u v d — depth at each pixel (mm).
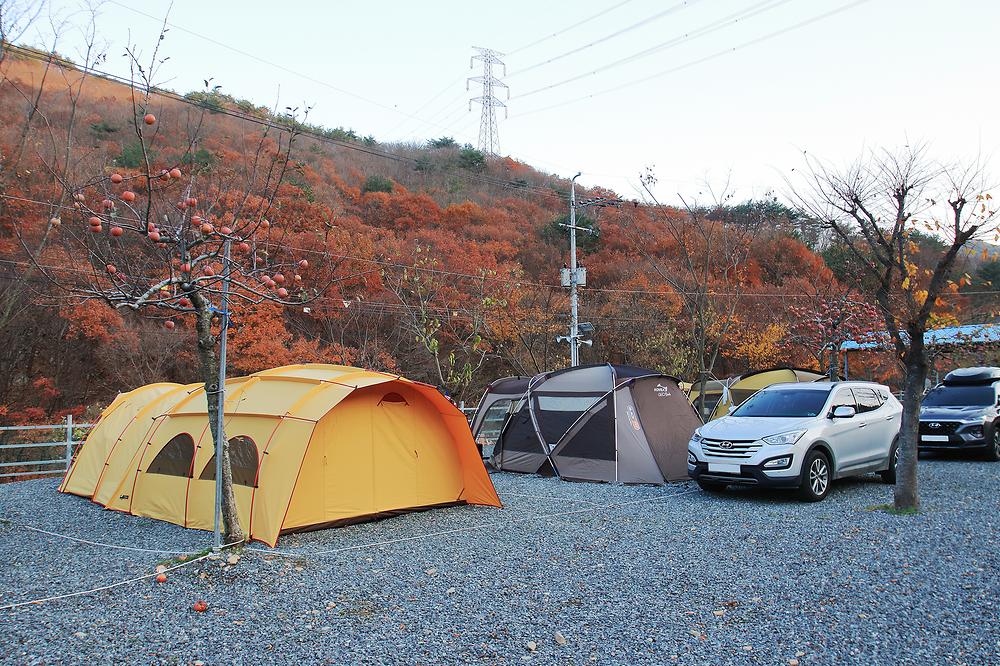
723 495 10156
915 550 6645
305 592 5695
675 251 30547
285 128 10477
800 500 9500
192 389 10656
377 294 24938
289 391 8820
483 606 5328
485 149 59438
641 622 4949
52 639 4738
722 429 10047
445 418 9711
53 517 9477
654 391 12516
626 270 33000
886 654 4316
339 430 8648
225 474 6918
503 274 26938
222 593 5680
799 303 26641
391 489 9102
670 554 6770
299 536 7828
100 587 5922
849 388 10766
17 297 17312
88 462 11516
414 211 35844
